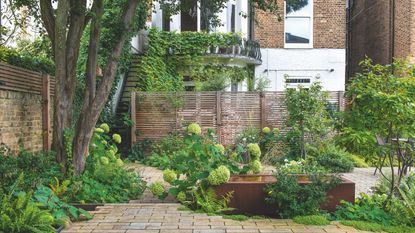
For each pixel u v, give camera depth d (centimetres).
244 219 507
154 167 1041
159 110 1188
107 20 867
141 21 1201
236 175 623
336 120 558
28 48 1031
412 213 492
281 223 493
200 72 1373
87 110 661
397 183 552
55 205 480
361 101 508
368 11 1811
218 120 1188
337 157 1012
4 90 643
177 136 1151
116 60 673
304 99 1067
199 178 562
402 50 1513
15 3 773
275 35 1563
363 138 499
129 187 671
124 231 455
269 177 611
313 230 463
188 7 916
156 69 1374
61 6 626
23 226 387
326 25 1576
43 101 789
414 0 1486
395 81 506
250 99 1199
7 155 580
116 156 808
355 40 1983
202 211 543
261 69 1565
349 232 457
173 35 1402
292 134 1101
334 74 1576
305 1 1574
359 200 555
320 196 517
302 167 652
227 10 1498
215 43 1409
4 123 644
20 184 482
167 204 589
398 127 504
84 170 661
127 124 1160
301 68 1570
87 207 564
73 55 660
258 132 1174
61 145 647
